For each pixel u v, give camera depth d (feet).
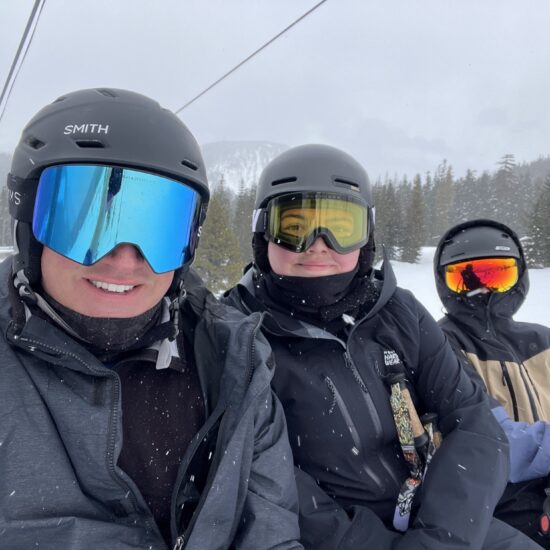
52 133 3.39
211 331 4.22
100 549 3.16
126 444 3.62
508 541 4.84
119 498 3.39
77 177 3.26
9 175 3.63
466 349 7.71
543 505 5.84
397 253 128.36
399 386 5.32
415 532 4.47
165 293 3.86
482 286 7.86
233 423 3.75
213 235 87.15
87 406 3.27
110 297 3.29
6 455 3.00
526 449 6.01
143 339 3.66
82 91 3.79
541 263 99.55
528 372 7.59
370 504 5.06
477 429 5.15
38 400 3.18
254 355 3.96
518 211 189.88
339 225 5.55
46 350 3.17
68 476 3.18
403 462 5.37
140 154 3.34
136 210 3.31
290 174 5.78
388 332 5.71
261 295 6.03
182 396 3.95
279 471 4.13
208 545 3.54
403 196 201.87
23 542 2.96
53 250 3.20
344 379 5.27
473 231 8.18
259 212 6.13
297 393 5.21
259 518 3.79
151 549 3.38
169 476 3.71
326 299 5.56
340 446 5.06
